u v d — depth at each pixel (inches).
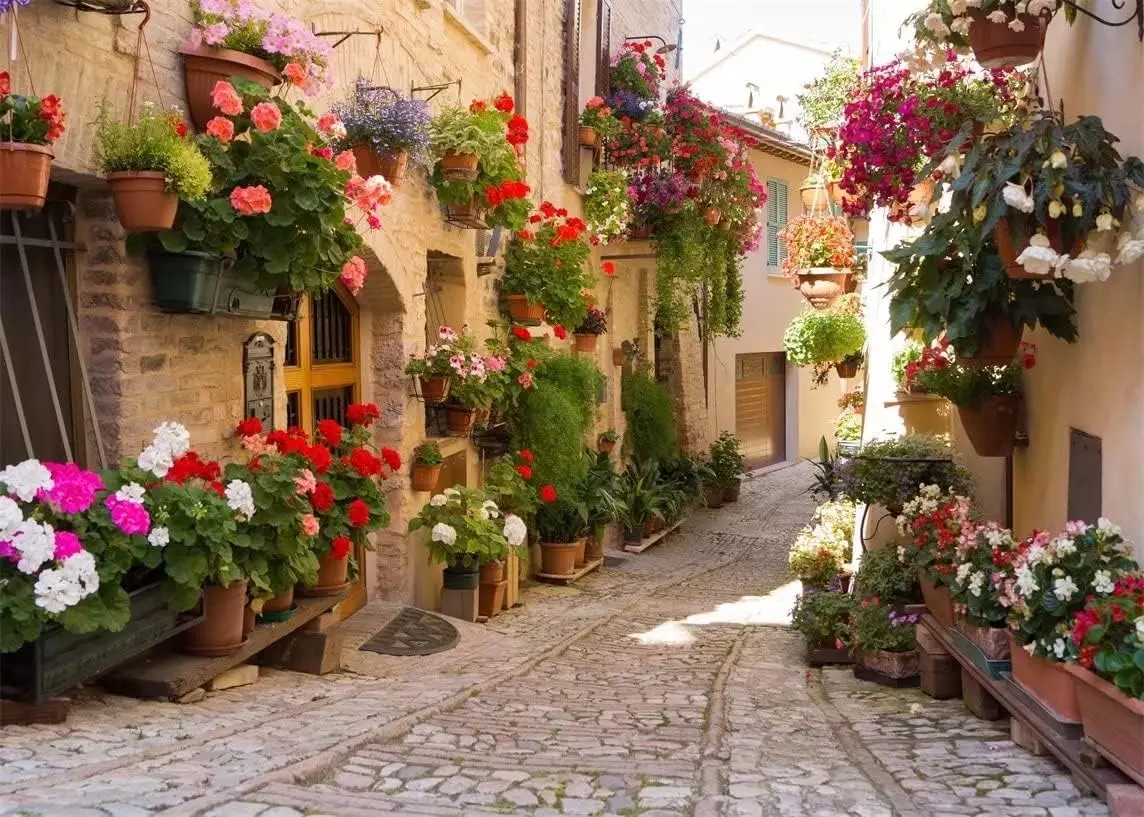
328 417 312.2
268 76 215.3
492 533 342.6
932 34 214.8
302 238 209.3
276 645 243.8
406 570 334.3
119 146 180.5
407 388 330.3
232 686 212.5
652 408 619.2
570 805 150.4
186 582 174.1
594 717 225.0
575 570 472.7
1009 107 241.6
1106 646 151.6
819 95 485.4
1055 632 169.6
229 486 190.7
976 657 208.1
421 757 173.9
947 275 203.8
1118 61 183.3
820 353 474.0
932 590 255.0
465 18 376.8
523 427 398.9
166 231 192.4
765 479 855.7
